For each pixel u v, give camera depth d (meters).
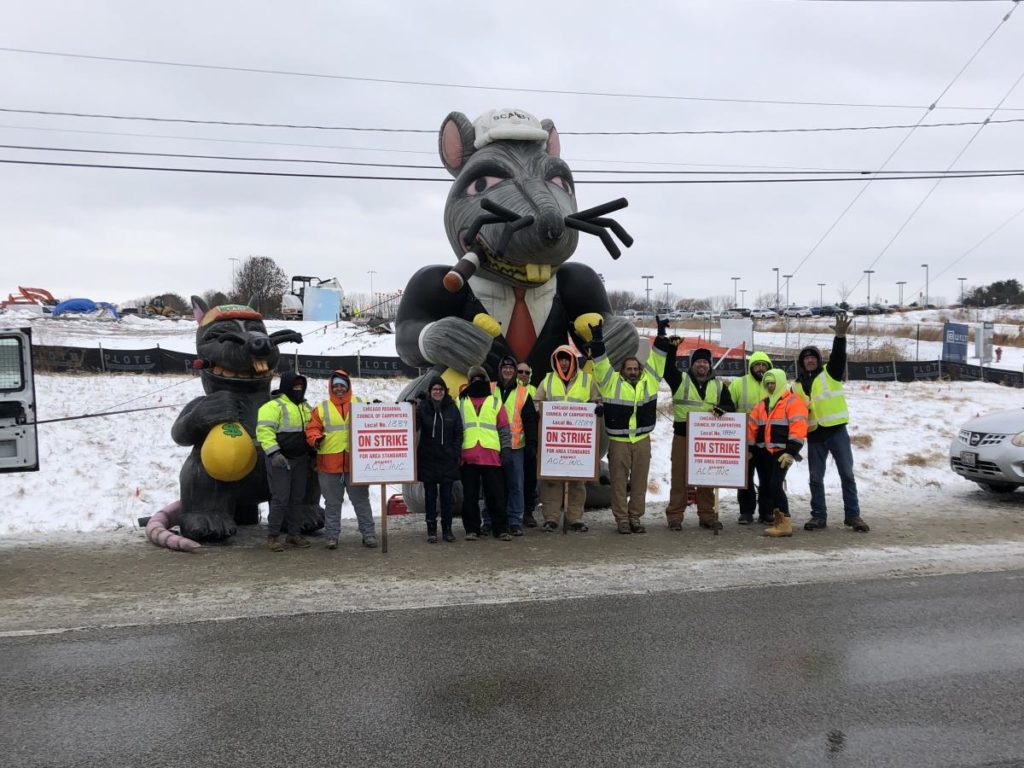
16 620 6.24
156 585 7.23
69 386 22.02
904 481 13.96
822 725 4.39
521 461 9.19
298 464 8.84
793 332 51.69
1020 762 4.00
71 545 9.00
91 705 4.65
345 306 57.28
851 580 7.32
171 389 22.48
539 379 10.32
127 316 48.66
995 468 11.37
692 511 11.10
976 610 6.43
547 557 8.21
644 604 6.56
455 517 10.59
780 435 9.37
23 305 48.28
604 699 4.71
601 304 10.66
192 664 5.28
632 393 9.28
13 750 4.12
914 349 41.59
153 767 3.95
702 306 105.50
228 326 9.38
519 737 4.25
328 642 5.68
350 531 9.88
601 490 10.84
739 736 4.26
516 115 10.23
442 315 10.34
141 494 15.17
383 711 4.56
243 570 7.77
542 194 9.48
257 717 4.49
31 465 8.27
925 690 4.85
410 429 8.63
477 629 5.94
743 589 7.01
